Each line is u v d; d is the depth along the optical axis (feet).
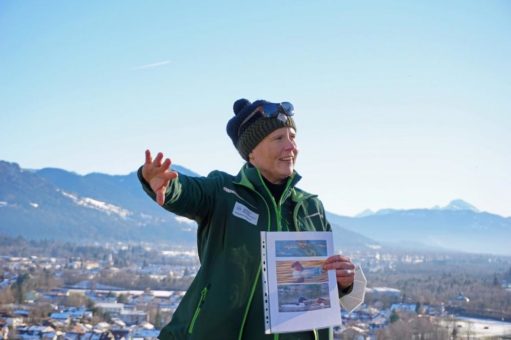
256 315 10.09
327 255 10.59
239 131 11.16
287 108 10.93
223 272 10.14
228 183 10.75
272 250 10.15
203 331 9.91
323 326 10.11
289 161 10.90
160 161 9.15
